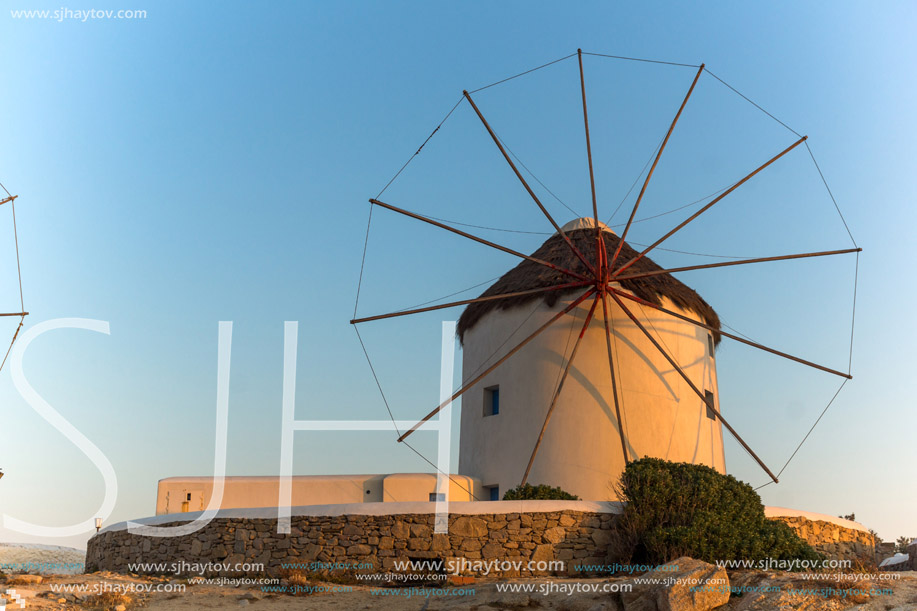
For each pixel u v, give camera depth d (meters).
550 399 22.59
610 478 21.86
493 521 17.08
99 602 14.27
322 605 14.73
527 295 23.73
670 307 23.84
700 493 17.31
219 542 17.73
